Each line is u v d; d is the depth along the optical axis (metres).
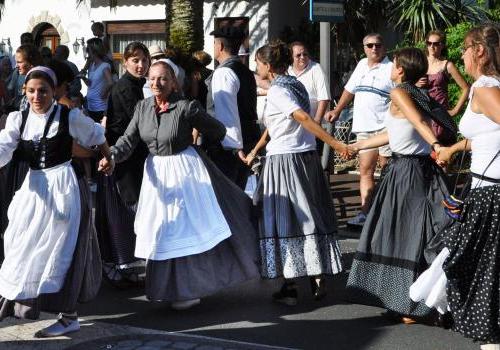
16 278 5.31
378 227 5.83
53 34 19.97
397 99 5.58
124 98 6.62
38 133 5.37
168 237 5.98
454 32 12.40
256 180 7.59
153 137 6.04
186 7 12.10
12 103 7.25
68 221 5.36
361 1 15.20
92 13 18.91
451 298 4.73
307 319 6.01
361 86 8.82
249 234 6.24
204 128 6.07
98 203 6.70
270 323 5.93
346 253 7.91
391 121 5.84
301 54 8.54
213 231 6.00
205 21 17.34
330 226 6.27
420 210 5.73
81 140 5.46
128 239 6.71
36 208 5.35
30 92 5.34
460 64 12.17
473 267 4.69
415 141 5.77
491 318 4.58
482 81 4.60
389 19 15.27
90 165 6.45
